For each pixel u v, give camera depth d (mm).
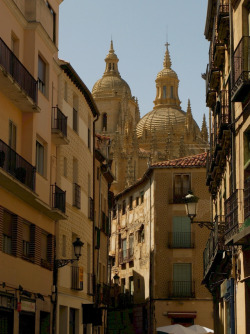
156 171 61688
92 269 44031
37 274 31375
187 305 58969
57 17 36812
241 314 24594
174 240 60250
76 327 39281
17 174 27516
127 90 144250
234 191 24547
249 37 22516
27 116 29969
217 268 32938
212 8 32000
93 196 45312
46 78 32844
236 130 24844
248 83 21703
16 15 28984
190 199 28484
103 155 49719
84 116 42844
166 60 144250
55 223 34969
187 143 132500
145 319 62938
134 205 70000
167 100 140500
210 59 33188
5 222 27656
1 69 25016
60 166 36344
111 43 149375
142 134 134250
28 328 30359
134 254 68750
